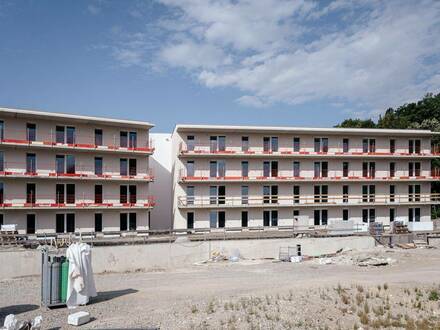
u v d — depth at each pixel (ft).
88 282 55.72
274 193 144.25
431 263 92.48
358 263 93.50
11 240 97.91
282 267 92.48
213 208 137.49
